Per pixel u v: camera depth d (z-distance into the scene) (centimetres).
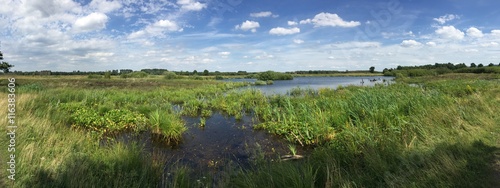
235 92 2200
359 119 877
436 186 386
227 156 718
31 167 450
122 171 487
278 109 1289
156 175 519
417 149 552
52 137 618
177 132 867
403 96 1161
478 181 387
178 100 1819
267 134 939
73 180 417
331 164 522
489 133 608
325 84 4225
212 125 1084
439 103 958
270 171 499
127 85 3023
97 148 627
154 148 773
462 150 505
